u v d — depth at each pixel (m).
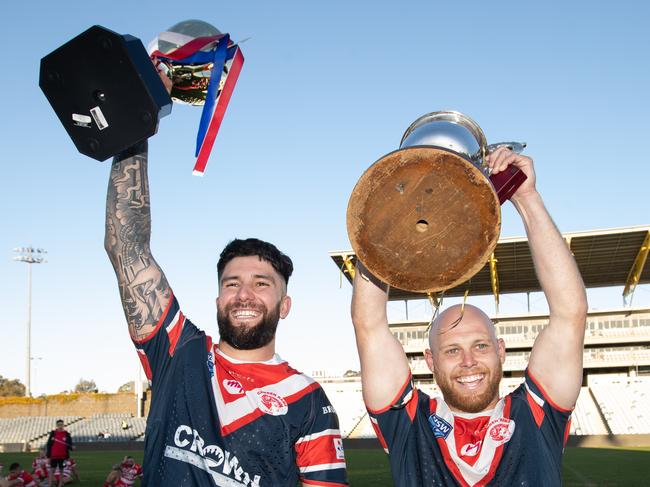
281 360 3.57
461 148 2.87
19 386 106.69
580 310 3.34
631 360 48.19
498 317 49.56
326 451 3.37
